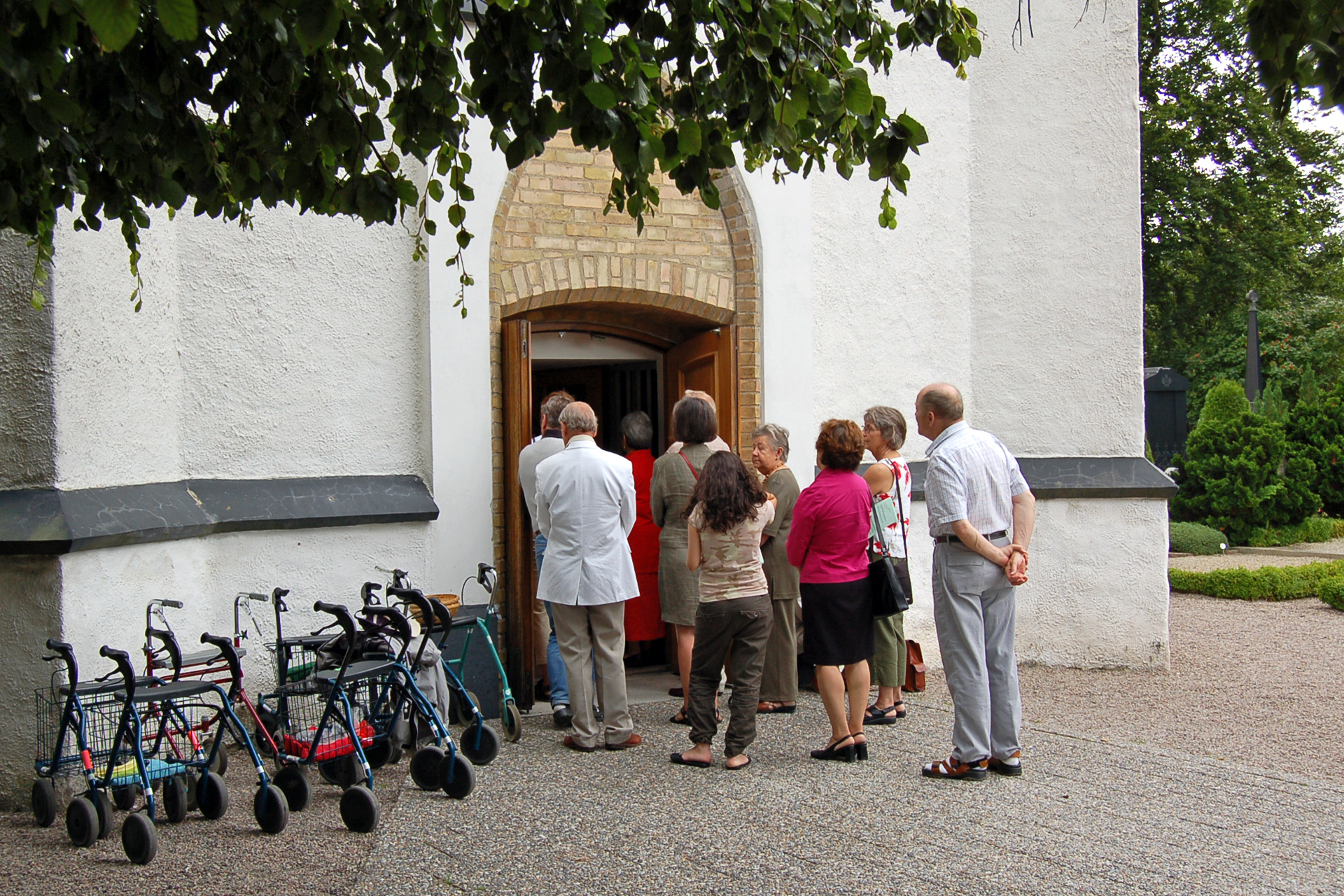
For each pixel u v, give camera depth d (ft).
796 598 22.62
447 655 21.93
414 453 22.76
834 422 18.45
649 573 25.43
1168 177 71.82
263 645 19.44
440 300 22.54
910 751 19.48
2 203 10.76
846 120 11.48
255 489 20.98
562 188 24.13
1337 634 33.63
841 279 26.81
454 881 13.39
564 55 9.50
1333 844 14.78
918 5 12.62
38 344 17.19
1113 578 28.12
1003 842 14.70
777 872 13.61
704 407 21.98
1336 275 94.07
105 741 16.47
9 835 15.78
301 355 21.61
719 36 17.03
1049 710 23.59
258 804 15.43
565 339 26.99
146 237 19.47
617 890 13.05
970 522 17.35
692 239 25.44
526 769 18.49
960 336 28.43
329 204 12.08
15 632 17.03
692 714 18.60
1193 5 68.74
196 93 11.19
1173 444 69.82
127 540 17.92
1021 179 28.58
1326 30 9.32
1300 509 62.80
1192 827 15.46
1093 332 28.43
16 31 7.88
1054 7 28.43
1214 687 26.09
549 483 19.66
